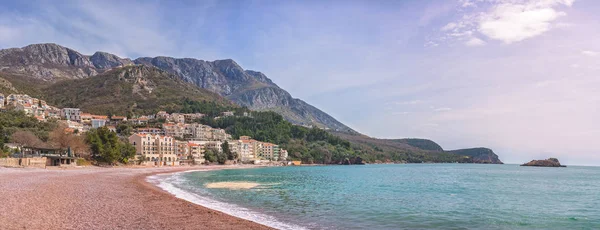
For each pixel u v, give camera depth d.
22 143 125.62
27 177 61.59
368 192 65.50
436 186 83.06
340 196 57.12
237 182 81.69
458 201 53.53
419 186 82.56
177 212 31.98
